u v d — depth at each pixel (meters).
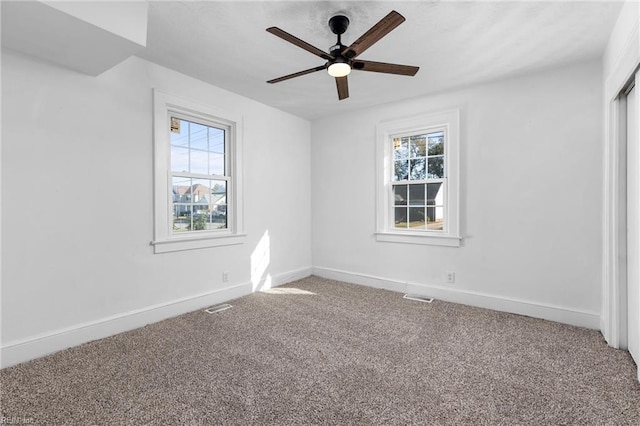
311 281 4.34
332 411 1.60
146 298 2.79
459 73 2.96
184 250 3.08
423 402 1.67
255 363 2.09
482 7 1.98
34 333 2.16
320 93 3.53
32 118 2.13
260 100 3.77
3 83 2.01
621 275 2.27
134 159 2.70
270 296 3.63
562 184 2.80
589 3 1.93
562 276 2.82
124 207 2.63
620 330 2.28
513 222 3.05
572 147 2.75
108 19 1.79
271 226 4.04
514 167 3.03
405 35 2.31
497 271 3.15
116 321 2.57
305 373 1.96
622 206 2.27
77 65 2.24
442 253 3.49
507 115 3.06
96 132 2.45
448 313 3.05
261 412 1.59
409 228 3.82
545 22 2.13
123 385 1.83
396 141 3.93
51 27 1.75
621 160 2.27
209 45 2.49
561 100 2.79
